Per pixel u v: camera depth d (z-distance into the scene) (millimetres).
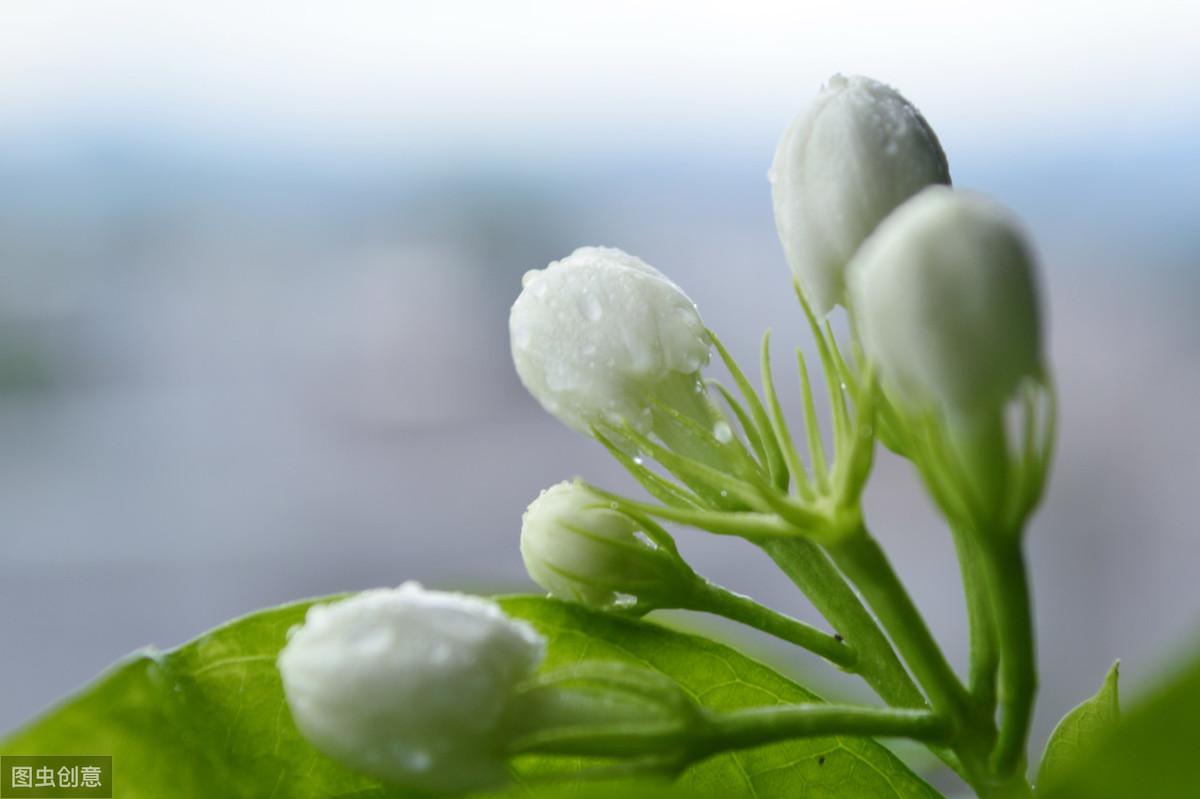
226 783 147
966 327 126
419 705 133
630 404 152
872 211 144
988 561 131
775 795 154
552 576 152
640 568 151
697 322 153
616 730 134
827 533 137
